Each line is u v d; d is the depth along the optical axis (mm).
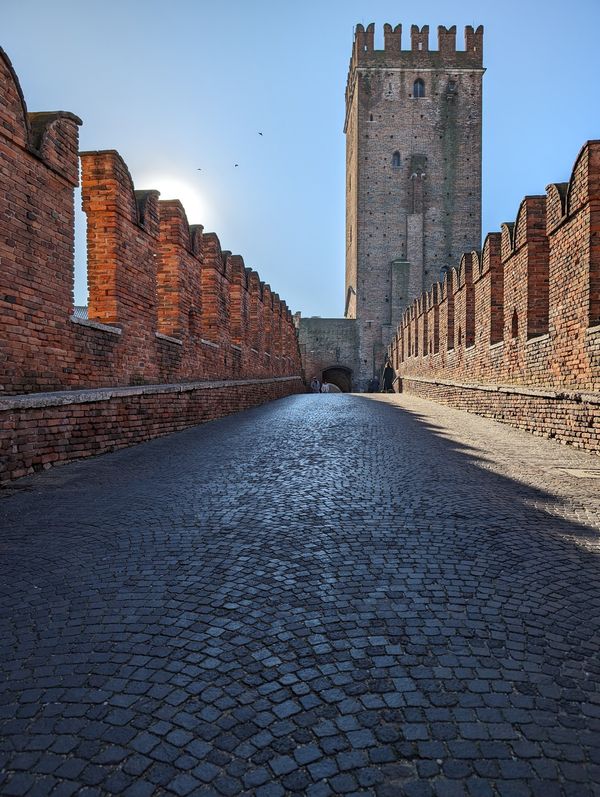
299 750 2221
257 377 26422
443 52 65312
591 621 3285
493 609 3430
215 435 12078
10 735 2309
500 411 14648
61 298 9305
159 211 15109
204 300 19094
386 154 65688
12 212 8062
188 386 13570
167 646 2979
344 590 3695
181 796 2000
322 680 2672
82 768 2131
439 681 2666
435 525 5176
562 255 11312
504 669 2766
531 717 2410
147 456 9078
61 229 9289
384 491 6562
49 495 6336
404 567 4109
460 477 7410
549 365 12039
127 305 11922
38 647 2979
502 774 2100
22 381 8336
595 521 5344
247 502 6031
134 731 2324
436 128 65625
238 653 2908
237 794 2010
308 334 64875
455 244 65625
